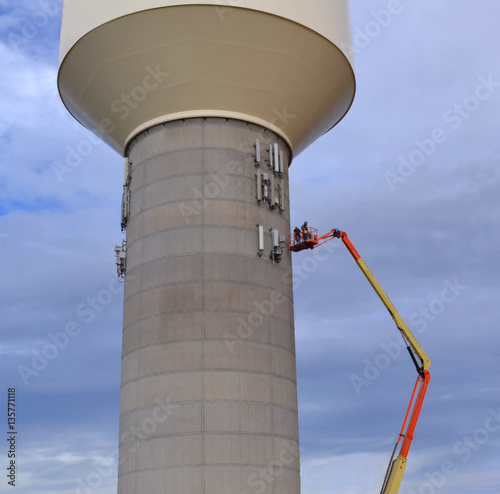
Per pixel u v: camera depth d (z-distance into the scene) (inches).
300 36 1373.0
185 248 1374.3
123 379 1385.3
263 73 1389.0
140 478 1284.4
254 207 1421.0
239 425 1291.8
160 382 1317.7
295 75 1414.9
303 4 1379.2
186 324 1334.9
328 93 1496.1
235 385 1310.3
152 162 1441.9
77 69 1437.0
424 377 1472.7
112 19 1341.0
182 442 1274.6
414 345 1497.3
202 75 1378.0
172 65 1366.9
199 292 1348.4
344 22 1491.1
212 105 1418.6
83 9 1406.3
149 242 1406.3
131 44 1354.6
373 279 1530.5
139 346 1362.0
